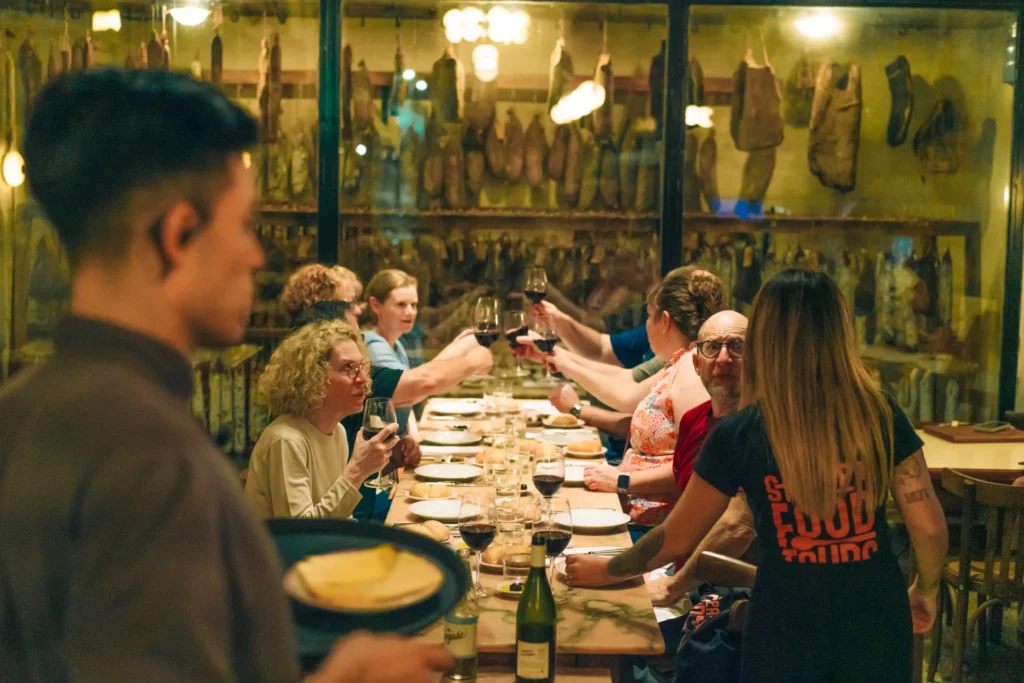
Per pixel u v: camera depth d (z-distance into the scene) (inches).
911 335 201.5
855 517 64.4
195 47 197.6
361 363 92.2
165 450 26.4
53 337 28.5
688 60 195.0
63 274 199.3
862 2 190.5
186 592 25.2
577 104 200.4
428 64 199.9
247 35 197.2
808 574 64.2
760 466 65.9
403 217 202.8
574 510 98.6
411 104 200.8
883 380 202.7
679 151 196.2
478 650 66.1
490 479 105.3
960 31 195.9
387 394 125.3
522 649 64.7
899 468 67.6
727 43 198.4
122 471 25.8
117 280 27.9
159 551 25.3
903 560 174.7
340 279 135.1
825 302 66.2
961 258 200.5
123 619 24.8
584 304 204.2
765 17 197.2
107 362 27.6
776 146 200.1
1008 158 195.5
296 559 41.1
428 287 203.9
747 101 198.8
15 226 198.1
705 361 99.3
